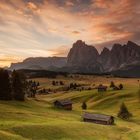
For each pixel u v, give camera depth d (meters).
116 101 195.25
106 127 94.62
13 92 136.62
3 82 131.50
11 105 119.25
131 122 130.38
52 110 131.75
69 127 79.75
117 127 100.00
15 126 68.81
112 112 164.50
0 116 86.25
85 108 166.00
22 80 142.25
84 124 88.69
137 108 168.62
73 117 117.94
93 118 111.50
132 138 87.56
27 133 66.69
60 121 91.00
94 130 85.25
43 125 74.25
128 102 188.00
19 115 93.19
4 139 54.69
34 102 149.12
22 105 125.44
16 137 58.28
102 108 184.50
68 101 147.12
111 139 80.25
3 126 68.12
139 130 103.12
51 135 69.88
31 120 87.56
